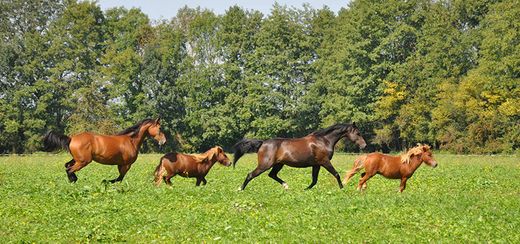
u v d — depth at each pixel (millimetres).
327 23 82250
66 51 78938
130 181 25609
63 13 83000
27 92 74938
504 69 61031
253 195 19156
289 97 77812
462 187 22812
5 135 76062
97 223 14398
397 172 20828
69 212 15680
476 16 73250
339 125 22156
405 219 14562
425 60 69375
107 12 86250
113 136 22594
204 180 24141
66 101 77312
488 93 63406
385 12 71938
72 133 74812
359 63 72938
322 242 12445
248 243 12438
